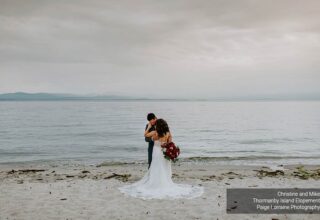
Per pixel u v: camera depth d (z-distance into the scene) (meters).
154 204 8.17
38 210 7.74
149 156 10.37
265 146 32.16
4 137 40.94
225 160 21.64
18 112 125.31
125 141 36.31
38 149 29.88
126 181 11.29
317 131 48.44
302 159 22.45
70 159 23.67
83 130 50.91
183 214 7.45
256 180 11.75
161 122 9.27
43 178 12.84
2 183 11.15
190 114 111.12
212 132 47.34
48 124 64.38
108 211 7.65
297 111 140.75
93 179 12.19
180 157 22.95
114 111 142.75
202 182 11.15
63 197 8.93
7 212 7.59
